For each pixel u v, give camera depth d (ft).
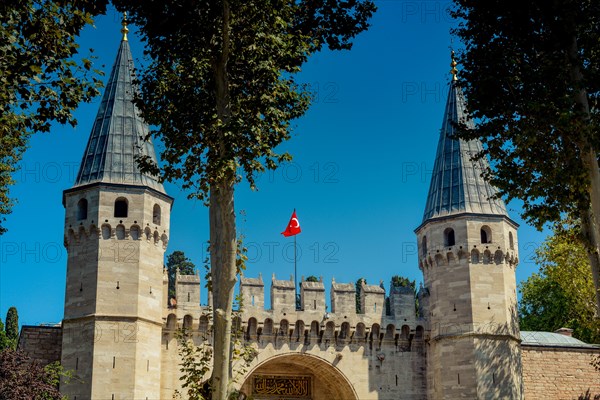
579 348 171.12
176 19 85.81
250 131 83.51
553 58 99.35
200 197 87.56
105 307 142.31
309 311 163.94
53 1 76.23
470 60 104.83
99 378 138.00
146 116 88.28
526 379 166.40
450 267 163.73
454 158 172.76
